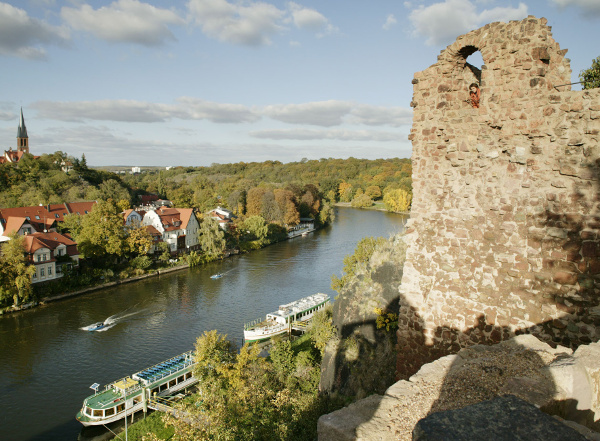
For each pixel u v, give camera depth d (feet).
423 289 38.88
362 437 19.83
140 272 216.74
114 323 154.92
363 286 70.49
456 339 36.73
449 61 36.83
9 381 115.03
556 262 30.89
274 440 61.00
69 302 177.37
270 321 151.43
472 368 25.29
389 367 62.75
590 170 29.30
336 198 612.29
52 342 138.62
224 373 95.40
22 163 362.74
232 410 63.77
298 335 148.97
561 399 19.77
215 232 263.29
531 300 32.14
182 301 179.11
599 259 28.94
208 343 101.91
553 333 31.04
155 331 147.74
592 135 29.14
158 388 110.01
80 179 367.04
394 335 63.87
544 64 31.89
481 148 34.91
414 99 39.45
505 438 14.20
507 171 33.42
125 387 107.14
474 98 40.96
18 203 299.17
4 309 164.04
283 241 321.52
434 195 38.04
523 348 26.99
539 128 31.50
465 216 35.94
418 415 21.63
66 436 94.32
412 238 39.73
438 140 37.65
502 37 33.12
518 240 32.81
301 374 103.04
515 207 32.94
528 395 19.79
